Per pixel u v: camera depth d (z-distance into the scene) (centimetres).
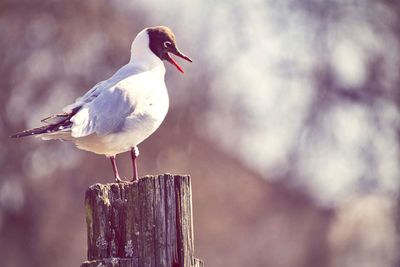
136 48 1177
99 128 1064
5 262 3056
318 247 3064
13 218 3053
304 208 3148
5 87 3164
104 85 1103
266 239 3203
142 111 1093
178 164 3203
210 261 3216
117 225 911
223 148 3284
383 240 2898
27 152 3103
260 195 3262
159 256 899
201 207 3231
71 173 3098
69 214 3086
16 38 3234
